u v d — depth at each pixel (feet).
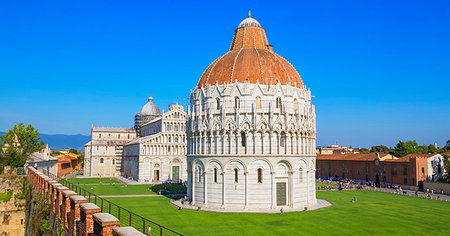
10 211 270.46
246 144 261.44
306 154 276.62
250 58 286.25
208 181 269.03
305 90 291.58
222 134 267.80
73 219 129.49
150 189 408.87
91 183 483.51
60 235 153.38
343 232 194.18
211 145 271.90
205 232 190.29
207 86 281.74
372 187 456.86
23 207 272.92
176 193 362.33
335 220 226.38
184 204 279.49
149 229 170.81
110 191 383.24
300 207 265.13
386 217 238.89
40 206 208.13
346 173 567.59
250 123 264.11
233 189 260.62
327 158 615.57
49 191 196.95
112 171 644.27
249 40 314.35
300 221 221.66
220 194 263.49
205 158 271.49
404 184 447.01
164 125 544.62
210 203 266.57
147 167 529.04
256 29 319.88
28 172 303.89
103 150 642.22
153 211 251.80
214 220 222.48
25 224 266.16
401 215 247.70
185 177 549.13
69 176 621.72
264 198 258.57
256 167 260.42
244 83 269.03
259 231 194.18
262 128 263.49
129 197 332.39
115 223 94.17
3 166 333.21
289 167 265.95
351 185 460.14
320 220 225.56
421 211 267.18
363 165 527.40
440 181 418.10
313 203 283.18
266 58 289.74
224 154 263.90
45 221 194.29
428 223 221.05
